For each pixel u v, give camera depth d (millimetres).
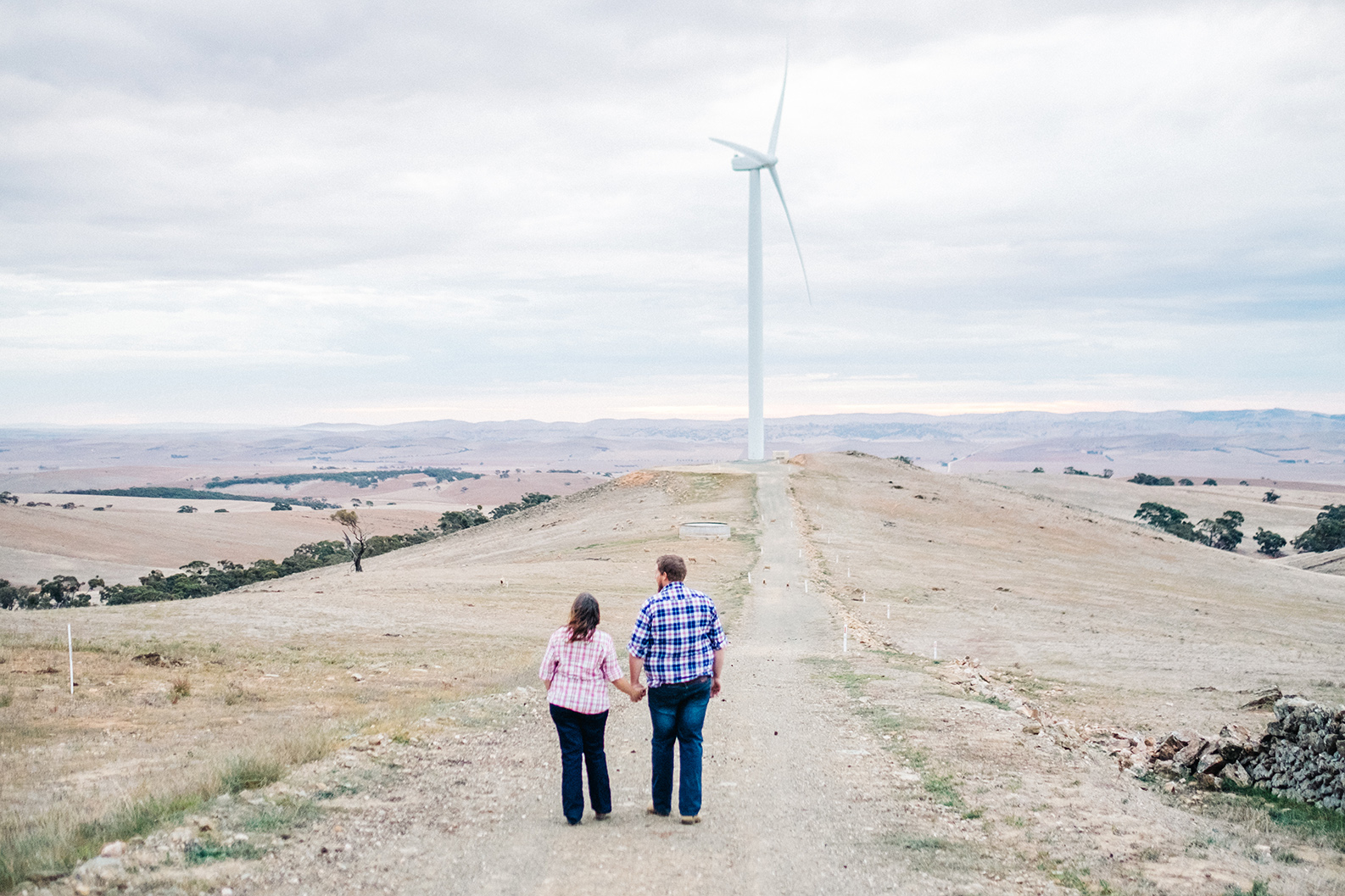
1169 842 8336
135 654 20938
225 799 8219
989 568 68188
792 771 10555
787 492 99625
